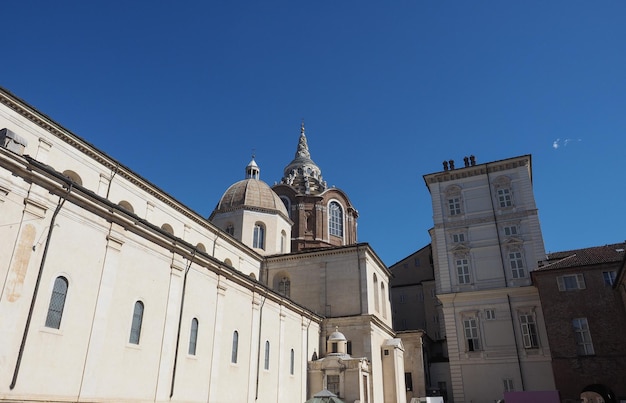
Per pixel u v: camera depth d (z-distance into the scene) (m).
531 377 43.94
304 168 80.56
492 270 49.03
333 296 45.34
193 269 26.58
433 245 55.81
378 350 44.97
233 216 52.59
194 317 26.05
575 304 40.34
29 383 16.27
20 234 16.73
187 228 39.47
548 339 40.31
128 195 33.69
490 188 52.31
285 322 37.31
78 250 19.14
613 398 37.09
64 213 18.72
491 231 50.59
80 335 18.66
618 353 37.84
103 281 20.12
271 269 49.16
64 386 17.61
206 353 26.61
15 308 16.14
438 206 53.88
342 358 39.53
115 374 20.12
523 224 49.66
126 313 21.27
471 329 47.56
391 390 44.50
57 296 17.98
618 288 38.59
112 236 20.95
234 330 29.98
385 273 54.28
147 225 22.91
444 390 53.53
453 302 49.22
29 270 16.88
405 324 65.12
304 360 39.78
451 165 56.28
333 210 65.56
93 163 31.06
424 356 53.44
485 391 44.97
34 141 26.83
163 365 23.05
